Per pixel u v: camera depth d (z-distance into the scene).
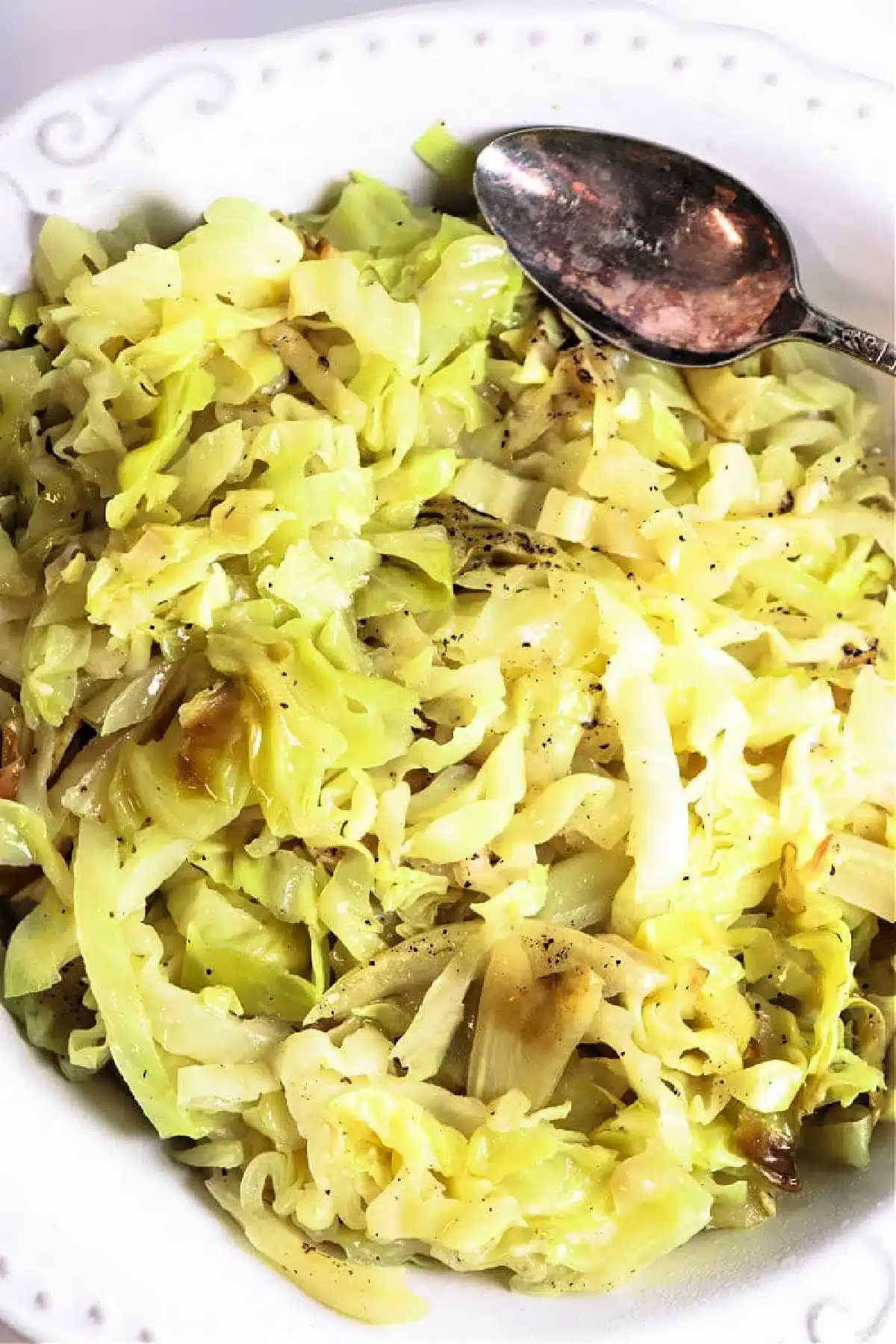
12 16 0.41
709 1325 0.36
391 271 0.38
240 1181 0.37
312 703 0.36
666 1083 0.38
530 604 0.38
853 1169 0.38
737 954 0.39
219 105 0.36
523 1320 0.36
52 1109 0.35
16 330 0.36
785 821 0.39
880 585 0.42
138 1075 0.35
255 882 0.36
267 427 0.36
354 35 0.37
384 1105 0.36
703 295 0.40
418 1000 0.37
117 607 0.35
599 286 0.40
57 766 0.36
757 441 0.41
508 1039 0.37
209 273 0.37
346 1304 0.36
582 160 0.39
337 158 0.38
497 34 0.37
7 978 0.36
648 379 0.40
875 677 0.40
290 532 0.36
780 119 0.39
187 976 0.36
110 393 0.36
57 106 0.35
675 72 0.38
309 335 0.38
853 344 0.39
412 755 0.37
